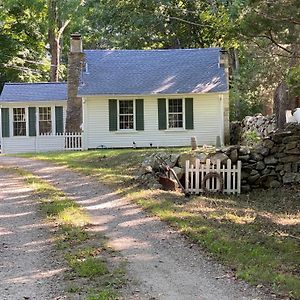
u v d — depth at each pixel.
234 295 5.83
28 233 9.05
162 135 25.70
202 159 14.28
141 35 36.47
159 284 6.23
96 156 20.31
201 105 25.56
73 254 7.54
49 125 28.59
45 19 39.81
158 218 10.06
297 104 18.44
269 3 11.79
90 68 26.91
